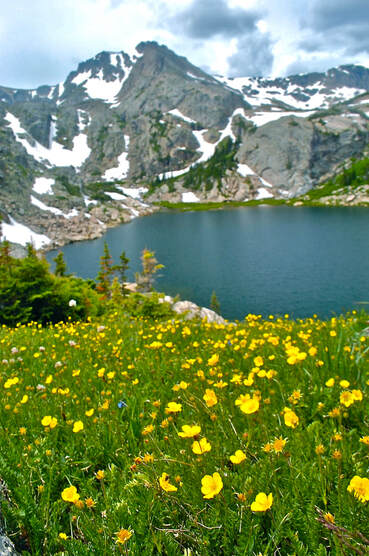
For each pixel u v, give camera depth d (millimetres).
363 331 4992
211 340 5934
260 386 3391
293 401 2746
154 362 4762
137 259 108125
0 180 192125
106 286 39875
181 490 1989
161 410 3262
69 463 2627
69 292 19594
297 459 2061
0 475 2273
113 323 9922
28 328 11016
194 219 196625
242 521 1718
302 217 169125
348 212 173625
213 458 2189
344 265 79562
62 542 1808
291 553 1647
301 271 77875
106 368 4863
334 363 3488
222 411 2688
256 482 1919
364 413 2633
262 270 81312
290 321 9000
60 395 3939
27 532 1927
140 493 2074
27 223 170250
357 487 1524
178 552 1698
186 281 77500
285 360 4047
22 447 2793
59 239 156375
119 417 3215
